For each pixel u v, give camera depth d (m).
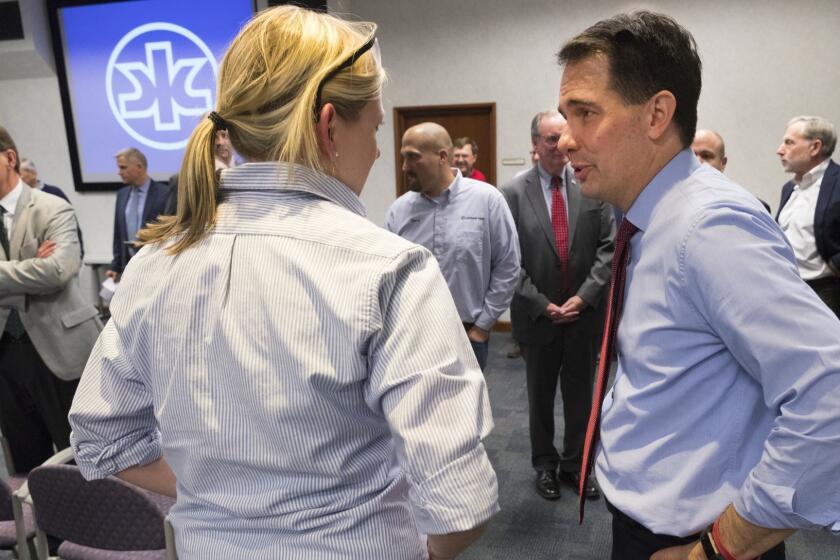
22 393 2.44
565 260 2.51
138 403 0.77
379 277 0.62
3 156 2.20
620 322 0.90
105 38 5.71
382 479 0.69
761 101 4.56
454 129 5.34
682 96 0.81
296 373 0.62
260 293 0.64
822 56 4.39
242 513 0.67
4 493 1.63
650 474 0.85
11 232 2.24
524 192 2.56
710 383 0.80
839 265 3.04
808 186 3.24
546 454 2.60
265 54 0.66
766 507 0.70
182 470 0.71
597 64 0.82
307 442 0.64
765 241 0.72
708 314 0.75
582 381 2.55
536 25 4.93
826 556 2.11
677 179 0.83
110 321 0.77
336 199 0.69
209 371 0.66
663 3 4.64
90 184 6.05
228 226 0.68
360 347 0.62
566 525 2.37
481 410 0.65
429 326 0.64
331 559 0.66
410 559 0.71
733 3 4.49
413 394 0.61
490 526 2.38
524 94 5.05
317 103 0.66
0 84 6.13
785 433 0.69
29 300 2.27
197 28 5.43
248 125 0.68
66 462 1.64
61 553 1.41
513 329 2.62
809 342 0.68
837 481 0.67
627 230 0.90
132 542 1.34
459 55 5.13
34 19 5.75
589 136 0.84
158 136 5.77
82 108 5.93
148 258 0.73
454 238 2.43
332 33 0.69
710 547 0.77
